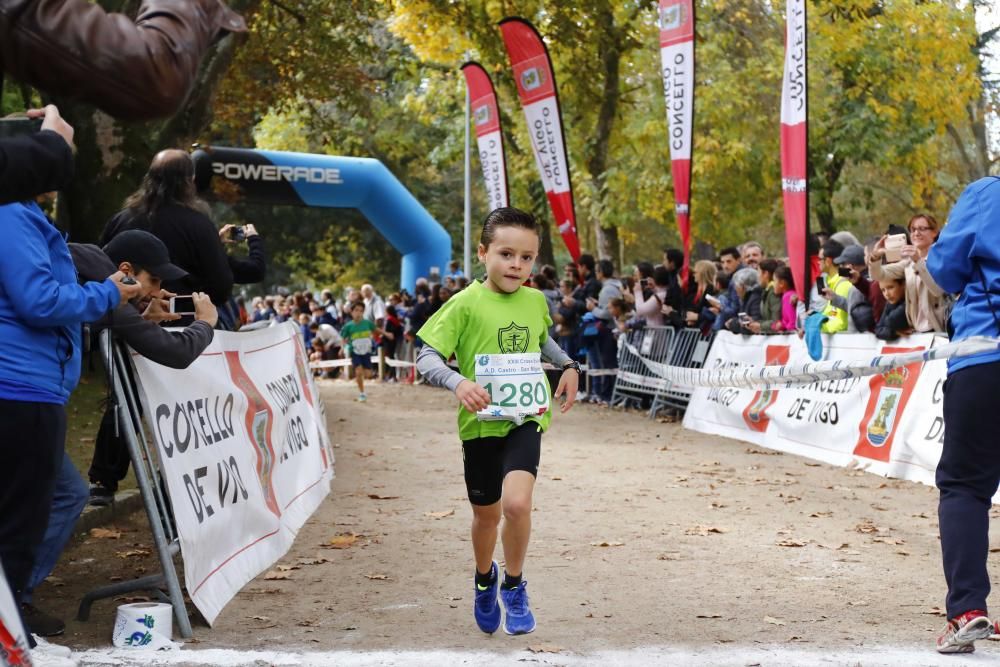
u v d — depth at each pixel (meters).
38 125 3.24
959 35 25.06
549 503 7.85
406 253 27.27
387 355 24.83
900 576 5.64
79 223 14.49
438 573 5.74
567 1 21.03
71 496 4.59
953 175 31.95
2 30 2.34
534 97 17.06
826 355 10.47
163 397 4.82
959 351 4.29
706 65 26.48
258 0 15.10
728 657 4.25
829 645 4.42
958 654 4.29
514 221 4.45
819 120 25.78
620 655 4.28
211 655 4.25
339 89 21.31
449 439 12.36
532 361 4.42
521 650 4.36
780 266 11.82
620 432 12.86
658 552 6.21
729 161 26.14
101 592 4.68
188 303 6.42
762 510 7.57
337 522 7.20
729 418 12.38
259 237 7.89
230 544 5.39
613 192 26.86
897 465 9.09
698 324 13.99
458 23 21.48
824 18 27.41
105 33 2.38
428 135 43.84
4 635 2.58
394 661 4.20
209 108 15.03
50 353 3.88
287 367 7.87
